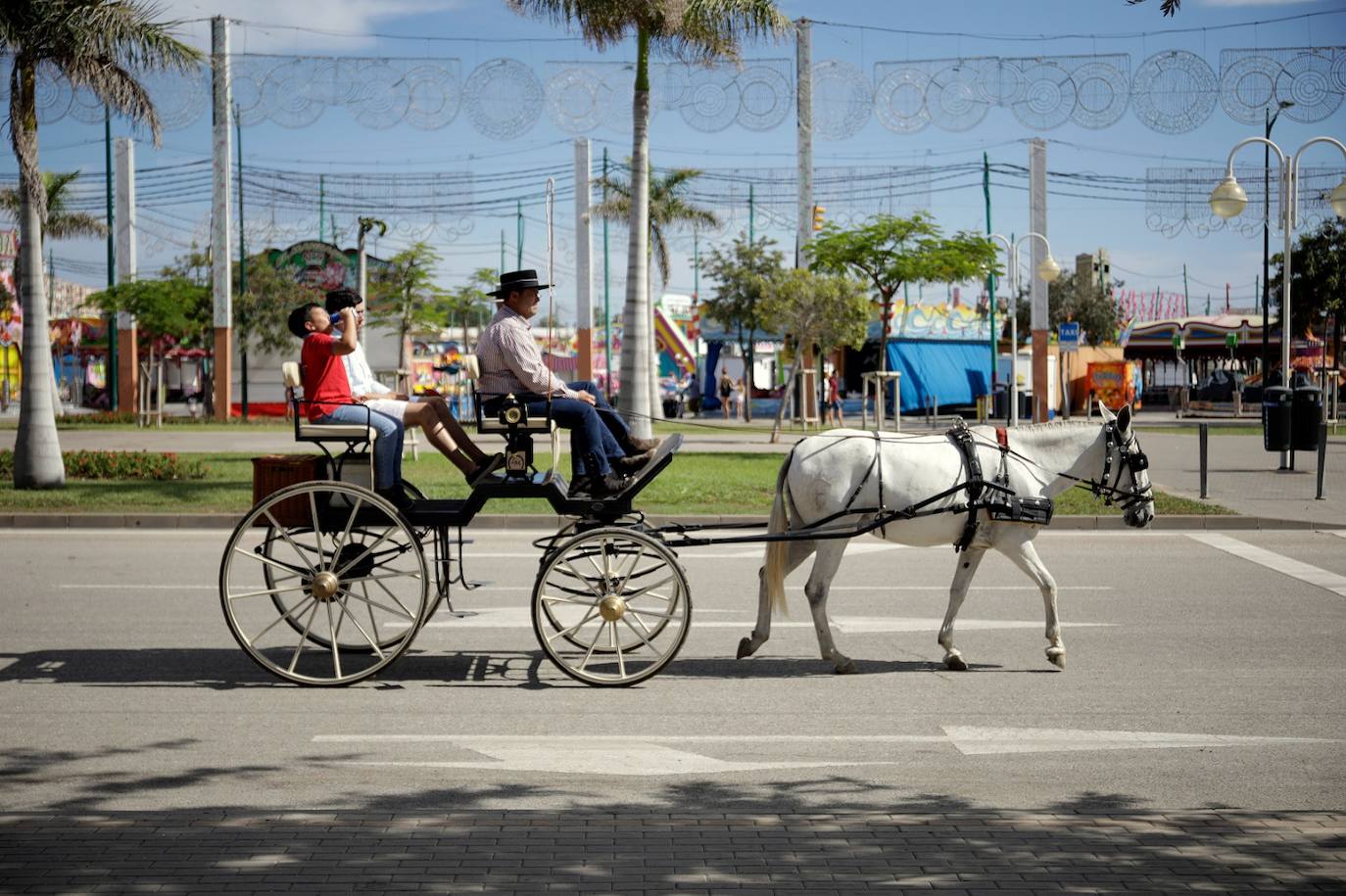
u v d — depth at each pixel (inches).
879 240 1106.1
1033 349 1774.1
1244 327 2338.8
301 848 199.3
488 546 577.9
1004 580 484.1
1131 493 355.9
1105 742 270.2
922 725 284.0
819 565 337.1
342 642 363.3
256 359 1961.1
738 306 1955.0
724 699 307.0
